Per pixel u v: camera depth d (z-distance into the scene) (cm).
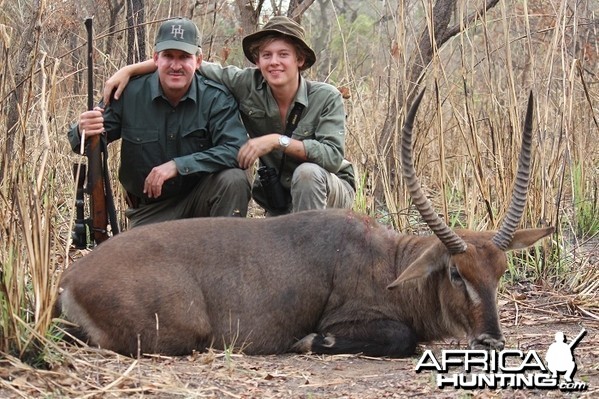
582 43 669
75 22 623
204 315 376
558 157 532
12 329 337
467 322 374
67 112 582
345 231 395
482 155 601
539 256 523
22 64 446
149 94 462
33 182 350
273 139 461
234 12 823
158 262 373
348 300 390
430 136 672
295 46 468
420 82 601
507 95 547
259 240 390
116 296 362
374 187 584
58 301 367
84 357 347
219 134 462
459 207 599
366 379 349
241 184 462
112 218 451
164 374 338
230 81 481
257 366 361
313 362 375
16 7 535
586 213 608
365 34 888
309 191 462
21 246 368
